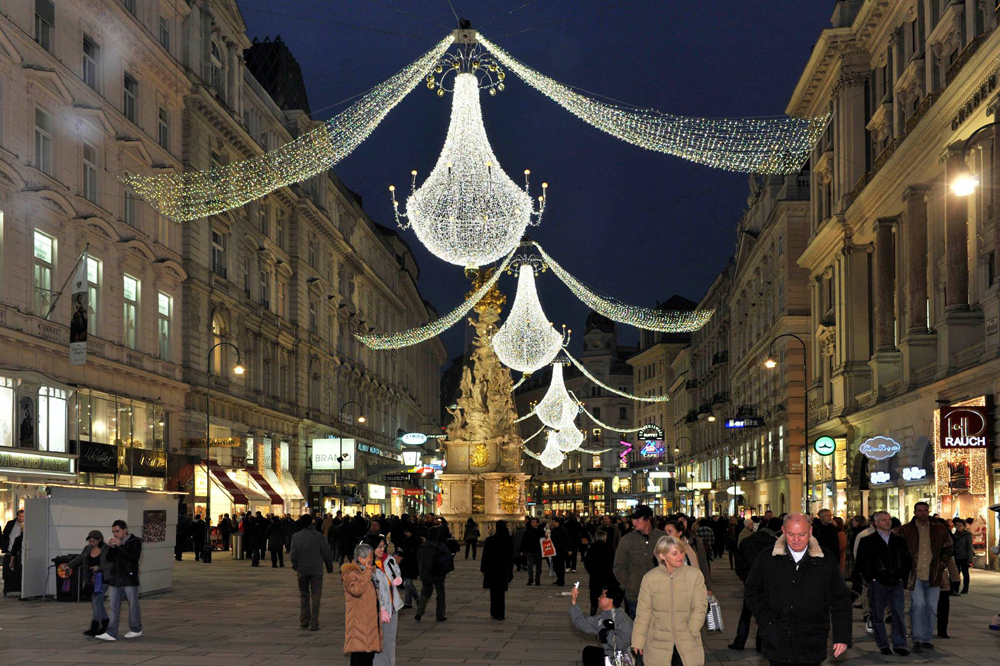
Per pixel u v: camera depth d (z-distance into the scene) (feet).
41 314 109.81
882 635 48.70
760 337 229.04
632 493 452.76
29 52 106.63
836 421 155.43
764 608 27.22
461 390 175.73
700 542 57.31
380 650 38.17
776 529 58.44
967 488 100.63
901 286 134.82
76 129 117.60
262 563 127.85
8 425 100.58
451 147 59.21
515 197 59.93
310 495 216.33
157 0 143.33
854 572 49.37
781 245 204.44
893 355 136.56
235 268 173.99
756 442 231.50
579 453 493.77
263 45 224.33
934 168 115.85
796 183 200.54
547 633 57.72
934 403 112.06
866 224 144.15
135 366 131.75
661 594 29.43
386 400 307.17
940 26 112.68
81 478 116.06
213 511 159.53
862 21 143.84
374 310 296.92
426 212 59.52
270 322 192.34
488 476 171.53
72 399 114.32
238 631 56.90
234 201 146.30
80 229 117.91
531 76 62.49
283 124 213.05
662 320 193.06
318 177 227.40
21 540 75.56
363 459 263.08
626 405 489.67
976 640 53.31
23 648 49.98
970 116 99.45
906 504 127.65
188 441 146.61
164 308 146.00
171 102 148.05
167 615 65.41
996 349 93.66
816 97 171.22
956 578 55.01
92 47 124.36
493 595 65.00
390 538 102.12
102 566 53.67
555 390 230.68
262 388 189.47
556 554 97.09
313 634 55.62
